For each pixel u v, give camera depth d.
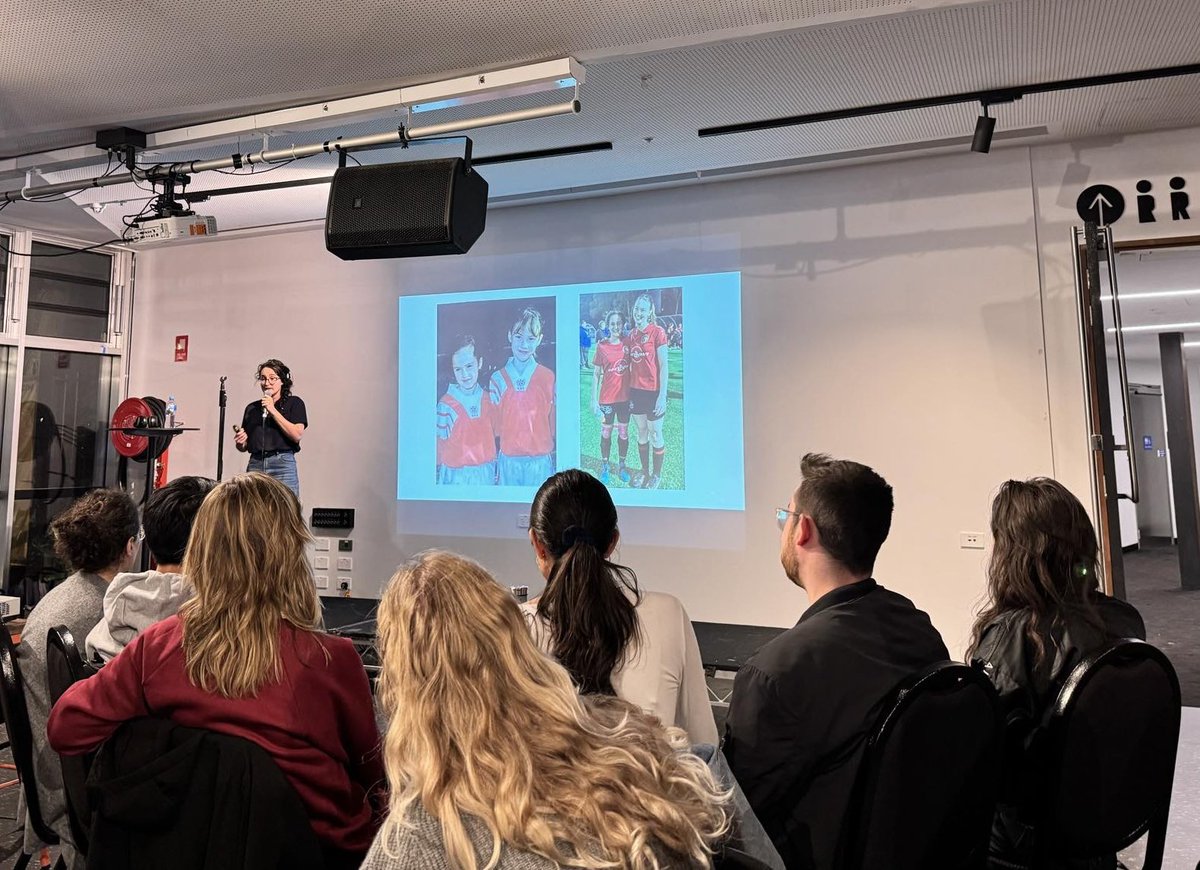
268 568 1.29
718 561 4.29
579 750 0.77
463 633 0.80
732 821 0.97
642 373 4.49
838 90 3.24
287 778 1.20
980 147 3.23
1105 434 3.51
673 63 3.01
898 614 1.42
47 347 5.39
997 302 3.84
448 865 0.71
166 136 3.57
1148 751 1.50
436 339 4.98
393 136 3.22
